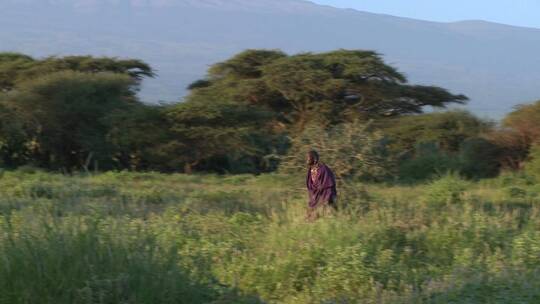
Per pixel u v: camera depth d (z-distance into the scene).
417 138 105.62
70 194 41.22
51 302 22.77
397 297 27.34
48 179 66.62
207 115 94.81
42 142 96.56
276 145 99.69
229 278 30.03
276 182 70.44
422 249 34.41
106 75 101.31
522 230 36.91
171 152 95.00
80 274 23.48
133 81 105.19
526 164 81.62
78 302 22.92
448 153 95.12
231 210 48.09
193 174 89.81
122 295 23.70
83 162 98.19
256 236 35.75
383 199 48.47
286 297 29.50
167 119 95.19
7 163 95.44
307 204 40.75
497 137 86.38
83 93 96.19
